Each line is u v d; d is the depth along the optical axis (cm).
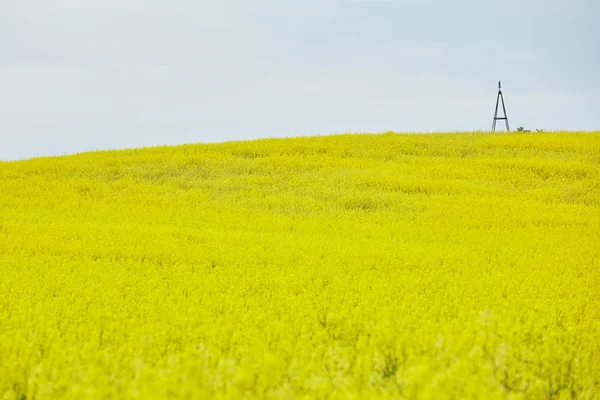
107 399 865
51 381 955
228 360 926
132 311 1728
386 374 1053
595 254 3116
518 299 1883
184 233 3566
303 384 923
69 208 4594
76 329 1377
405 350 1118
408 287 2153
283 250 3045
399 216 4494
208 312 1617
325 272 2461
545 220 4322
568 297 2070
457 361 963
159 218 4262
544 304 1825
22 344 1132
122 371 971
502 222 4244
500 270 2634
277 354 1063
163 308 1722
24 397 966
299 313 1567
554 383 1077
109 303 1861
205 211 4578
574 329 1416
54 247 3011
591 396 1073
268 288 2217
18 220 4059
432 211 4597
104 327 1434
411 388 880
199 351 1039
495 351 1097
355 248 3158
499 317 1423
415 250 3123
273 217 4409
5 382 979
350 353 1089
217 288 2122
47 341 1217
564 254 3088
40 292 1994
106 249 2950
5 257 2758
